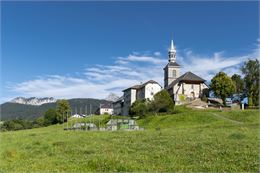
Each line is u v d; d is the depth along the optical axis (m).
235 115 114.75
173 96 182.88
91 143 41.44
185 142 36.78
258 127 66.31
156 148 33.12
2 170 25.20
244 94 190.12
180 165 24.28
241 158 25.48
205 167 23.16
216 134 48.19
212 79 180.50
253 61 184.00
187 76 188.25
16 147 41.75
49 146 40.31
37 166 26.19
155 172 22.34
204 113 120.88
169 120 121.19
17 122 192.75
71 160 28.17
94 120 164.75
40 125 199.38
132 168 23.56
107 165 24.36
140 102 165.50
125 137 49.38
